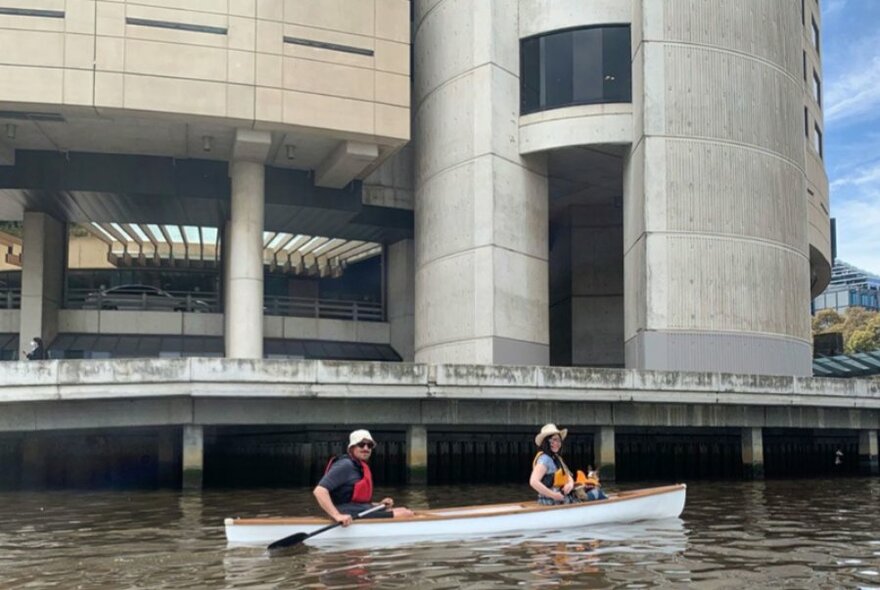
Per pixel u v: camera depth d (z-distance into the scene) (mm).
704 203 26375
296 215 32906
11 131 27062
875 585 8703
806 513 14422
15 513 14914
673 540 11445
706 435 23594
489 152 28406
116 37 25281
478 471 21578
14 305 34969
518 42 29750
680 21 26703
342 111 27391
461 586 8648
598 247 36719
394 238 36000
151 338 33031
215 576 9234
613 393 21016
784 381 22531
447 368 19844
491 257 27984
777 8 28578
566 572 9305
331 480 11570
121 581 9000
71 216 33031
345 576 9180
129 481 21531
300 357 34375
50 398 17859
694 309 25953
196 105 25859
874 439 24672
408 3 28562
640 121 26750
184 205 31609
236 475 22875
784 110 28375
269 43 26656
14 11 24750
